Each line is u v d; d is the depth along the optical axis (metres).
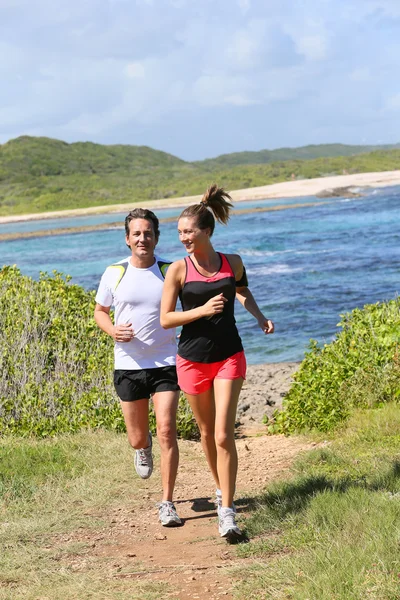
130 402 6.67
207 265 5.96
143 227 6.49
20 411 10.42
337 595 4.21
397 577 4.31
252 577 4.91
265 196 111.69
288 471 7.80
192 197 133.00
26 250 56.00
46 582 5.27
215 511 6.88
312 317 21.61
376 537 4.94
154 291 6.51
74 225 92.00
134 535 6.36
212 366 5.94
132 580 5.23
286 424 10.42
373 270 29.94
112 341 11.23
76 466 8.53
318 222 58.47
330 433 9.45
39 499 7.41
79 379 10.84
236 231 55.72
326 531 5.34
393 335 10.90
